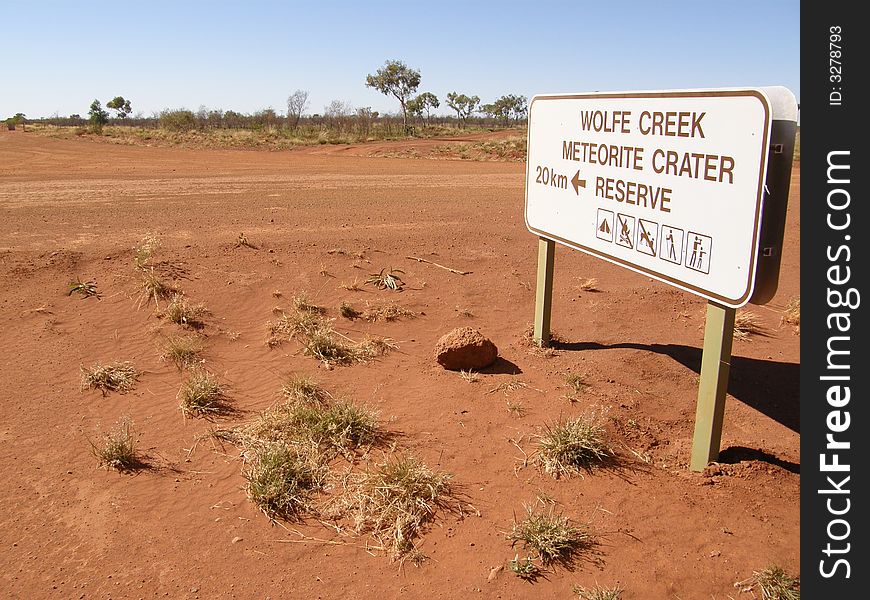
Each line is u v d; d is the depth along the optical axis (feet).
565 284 28.71
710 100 13.92
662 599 11.59
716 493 14.28
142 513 14.21
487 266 30.35
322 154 102.27
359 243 31.65
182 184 52.49
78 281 26.00
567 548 12.80
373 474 14.75
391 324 24.36
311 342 21.80
